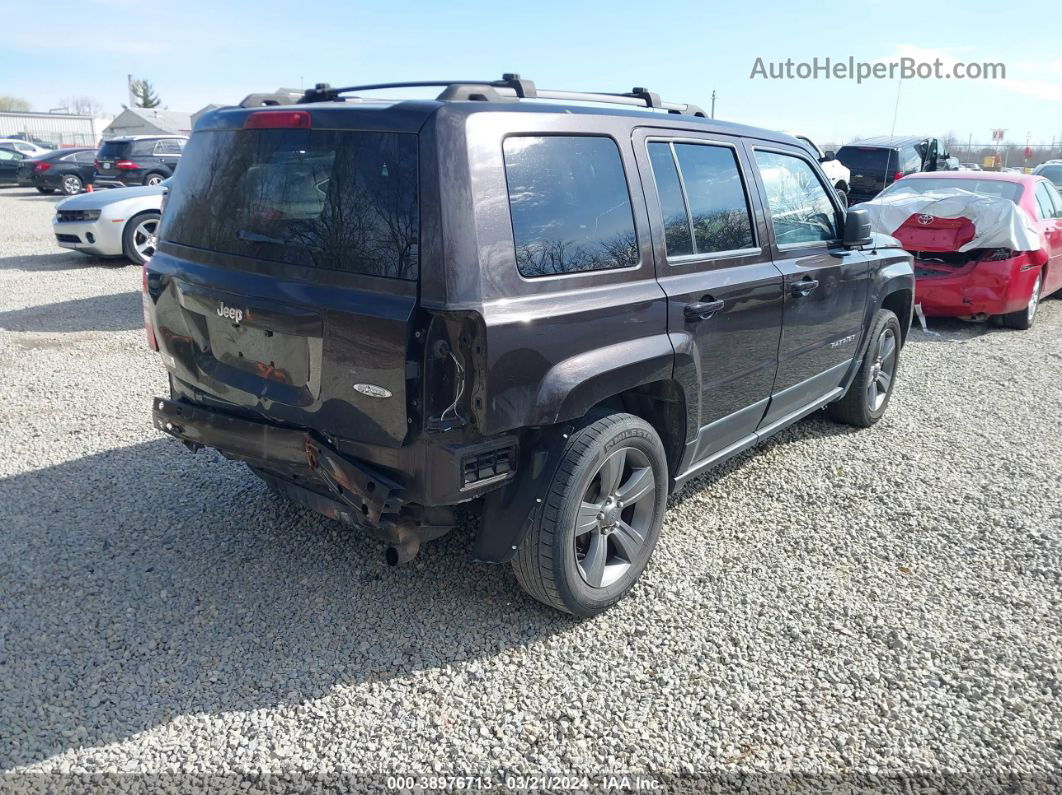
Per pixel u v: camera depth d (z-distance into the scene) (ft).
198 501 14.08
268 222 9.82
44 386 20.35
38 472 15.15
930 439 18.07
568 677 9.75
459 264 8.55
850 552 12.91
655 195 11.08
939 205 27.20
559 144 9.86
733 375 12.76
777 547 13.03
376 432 8.97
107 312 28.71
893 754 8.67
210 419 10.60
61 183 87.30
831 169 54.03
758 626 10.87
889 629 10.84
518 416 9.03
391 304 8.62
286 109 9.72
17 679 9.41
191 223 10.93
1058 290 37.04
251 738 8.64
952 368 24.09
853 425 18.69
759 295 12.82
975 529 13.76
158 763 8.25
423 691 9.44
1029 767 8.54
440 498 8.95
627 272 10.46
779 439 17.89
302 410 9.52
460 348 8.57
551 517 9.82
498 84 10.28
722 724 9.04
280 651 10.09
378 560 12.27
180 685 9.42
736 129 13.28
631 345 10.34
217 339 10.43
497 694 9.42
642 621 10.93
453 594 11.42
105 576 11.66
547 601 10.50
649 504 11.39
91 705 9.04
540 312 9.11
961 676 9.92
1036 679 9.91
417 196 8.62
